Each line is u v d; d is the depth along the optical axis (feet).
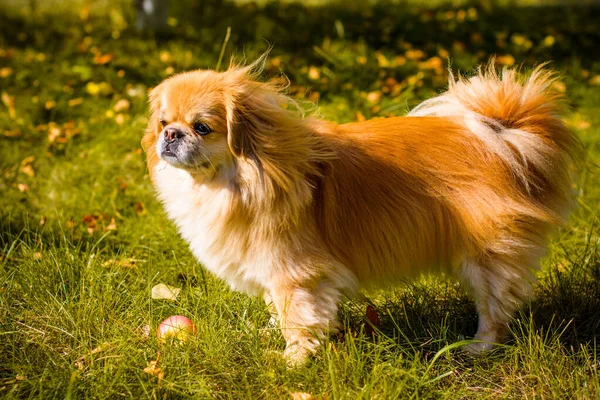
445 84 7.20
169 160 4.20
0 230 5.22
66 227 5.24
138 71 7.47
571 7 10.49
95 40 8.43
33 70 7.46
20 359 4.27
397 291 4.71
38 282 4.66
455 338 4.46
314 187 4.27
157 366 4.21
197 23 9.32
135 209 5.48
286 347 4.34
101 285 4.67
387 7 10.04
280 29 8.80
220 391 4.17
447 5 10.40
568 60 8.31
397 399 4.07
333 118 6.30
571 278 4.71
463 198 4.30
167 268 4.93
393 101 6.54
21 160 6.00
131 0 10.41
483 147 4.33
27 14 9.64
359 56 7.86
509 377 4.25
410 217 4.32
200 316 4.52
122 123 6.33
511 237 4.30
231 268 4.34
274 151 4.17
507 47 8.62
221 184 4.26
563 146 4.41
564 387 4.17
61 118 6.57
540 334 4.42
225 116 4.20
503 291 4.33
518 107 4.36
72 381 4.02
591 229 4.98
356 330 4.50
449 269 4.44
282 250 4.23
